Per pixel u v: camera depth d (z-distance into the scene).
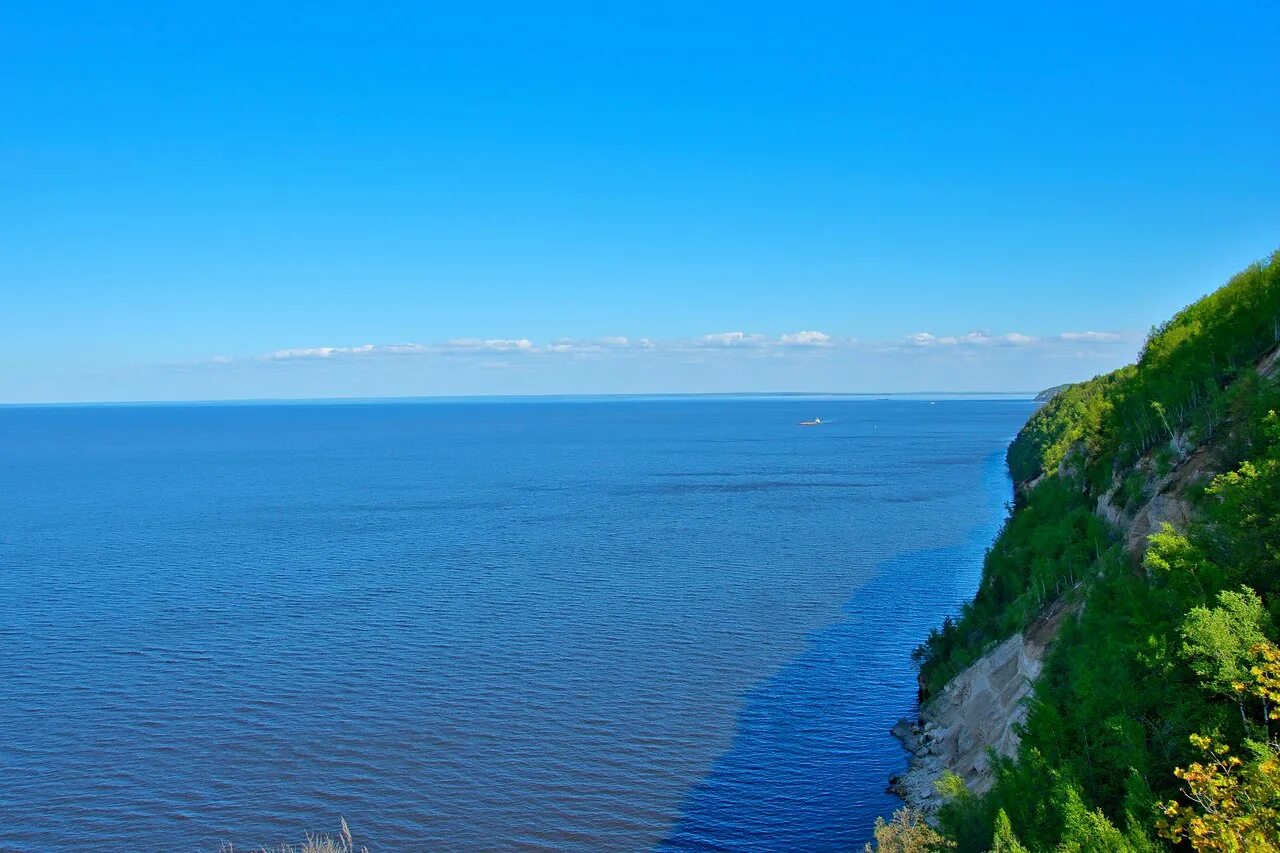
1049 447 109.19
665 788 45.25
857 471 198.38
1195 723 23.81
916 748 48.97
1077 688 29.09
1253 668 20.59
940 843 30.62
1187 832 19.44
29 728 52.09
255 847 39.97
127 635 70.06
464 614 76.25
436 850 39.75
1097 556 46.56
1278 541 26.36
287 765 47.44
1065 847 21.33
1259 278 50.09
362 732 51.56
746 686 59.00
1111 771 25.42
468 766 47.41
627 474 198.00
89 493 168.25
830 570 92.94
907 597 81.62
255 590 85.19
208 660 64.00
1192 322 60.25
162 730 51.81
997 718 43.28
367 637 69.56
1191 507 36.56
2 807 43.19
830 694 57.59
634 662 63.69
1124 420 58.94
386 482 185.38
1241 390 36.91
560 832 41.25
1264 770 17.41
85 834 40.94
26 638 69.25
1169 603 28.00
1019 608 49.88
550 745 49.94
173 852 39.56
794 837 40.88
